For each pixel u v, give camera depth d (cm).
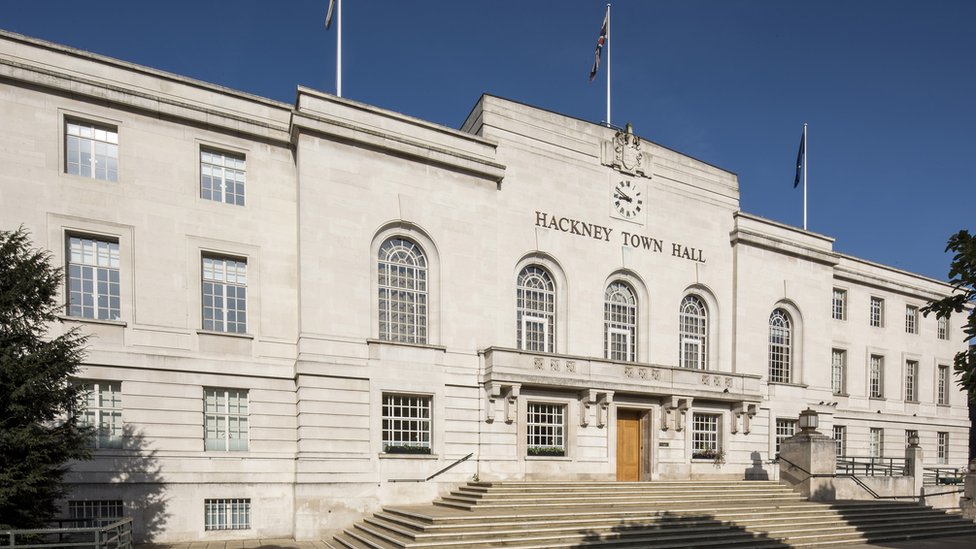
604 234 3186
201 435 2284
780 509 2520
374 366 2477
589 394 2816
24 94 2152
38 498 1584
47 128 2177
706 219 3538
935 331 4675
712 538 2111
